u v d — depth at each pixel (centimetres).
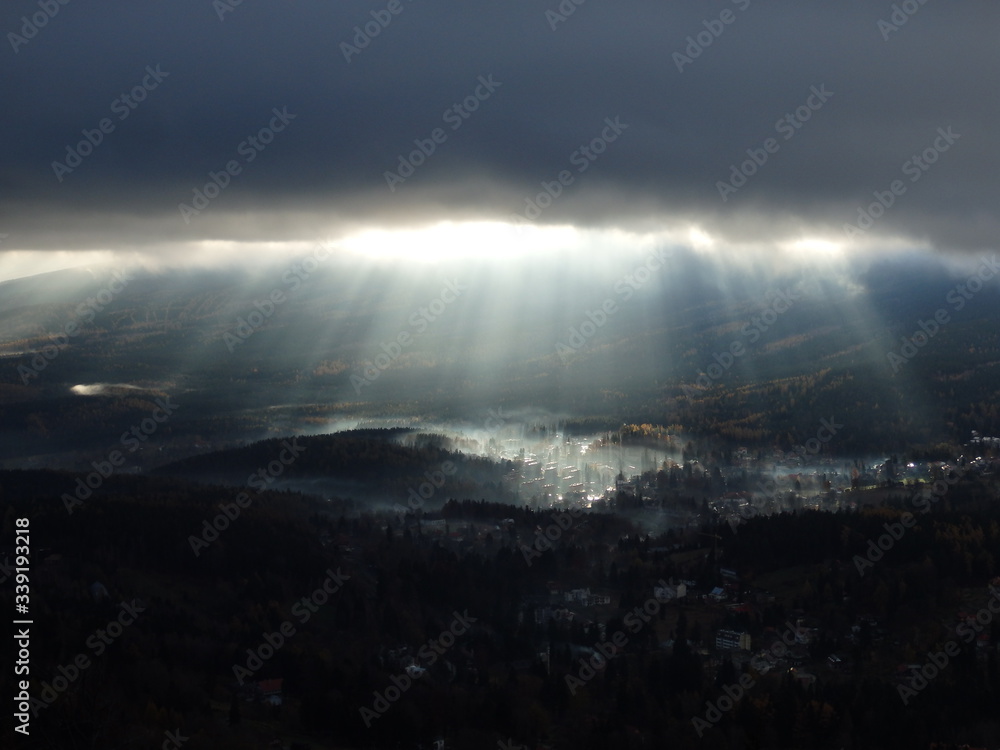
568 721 13188
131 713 12100
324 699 12988
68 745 11150
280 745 12231
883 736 12594
